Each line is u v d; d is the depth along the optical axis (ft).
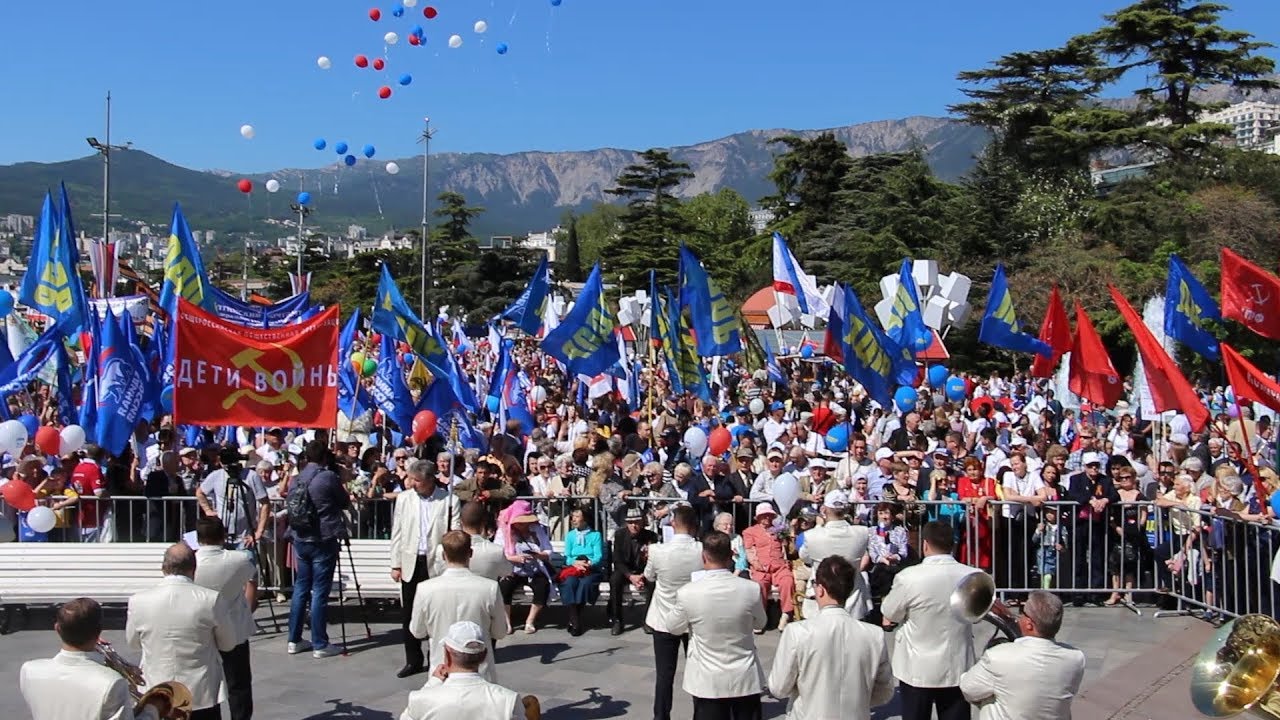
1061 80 175.32
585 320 50.98
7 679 30.01
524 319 57.06
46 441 38.37
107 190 144.56
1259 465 47.80
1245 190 145.38
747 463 42.16
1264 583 34.01
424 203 202.08
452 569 23.67
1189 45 167.12
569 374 85.15
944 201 170.19
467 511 27.96
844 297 50.52
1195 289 49.14
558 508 38.83
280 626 35.42
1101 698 28.81
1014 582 38.22
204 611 21.79
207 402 33.99
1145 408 50.67
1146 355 41.57
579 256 372.38
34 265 49.70
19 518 37.73
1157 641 33.91
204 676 21.89
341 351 56.08
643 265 237.25
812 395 74.02
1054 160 165.58
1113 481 39.70
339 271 276.41
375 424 56.80
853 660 19.44
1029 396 89.76
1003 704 18.49
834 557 20.10
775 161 235.61
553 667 31.60
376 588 36.09
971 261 157.38
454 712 16.58
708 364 89.86
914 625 22.53
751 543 34.58
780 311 65.31
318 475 32.40
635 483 39.60
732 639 22.13
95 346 42.75
